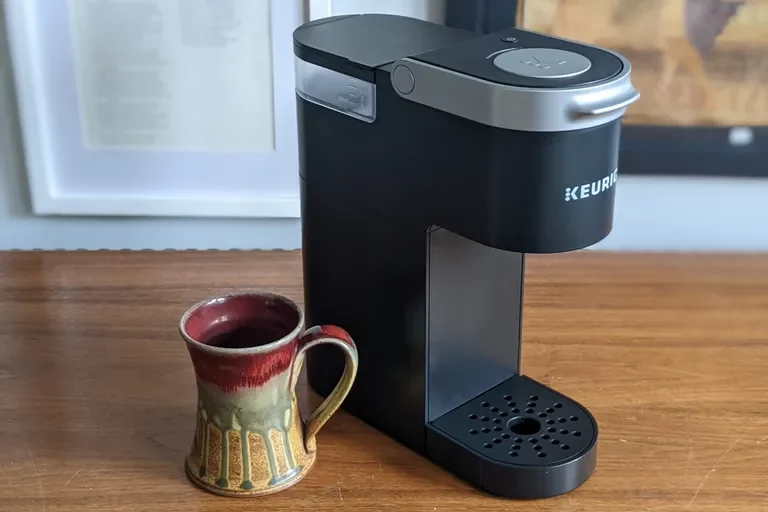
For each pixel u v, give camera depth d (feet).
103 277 2.91
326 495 1.97
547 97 1.59
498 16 2.80
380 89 1.87
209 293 2.81
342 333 1.95
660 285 2.90
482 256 2.03
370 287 2.08
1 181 3.05
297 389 2.35
